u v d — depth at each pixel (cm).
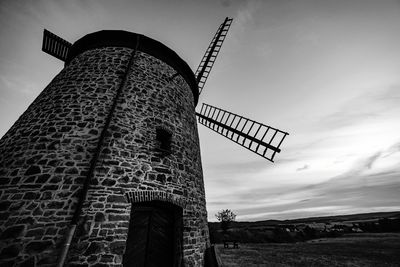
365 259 1598
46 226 422
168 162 643
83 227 437
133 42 837
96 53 784
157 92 764
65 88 665
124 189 518
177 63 943
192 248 573
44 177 474
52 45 937
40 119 587
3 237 394
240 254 1861
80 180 490
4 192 449
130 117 639
